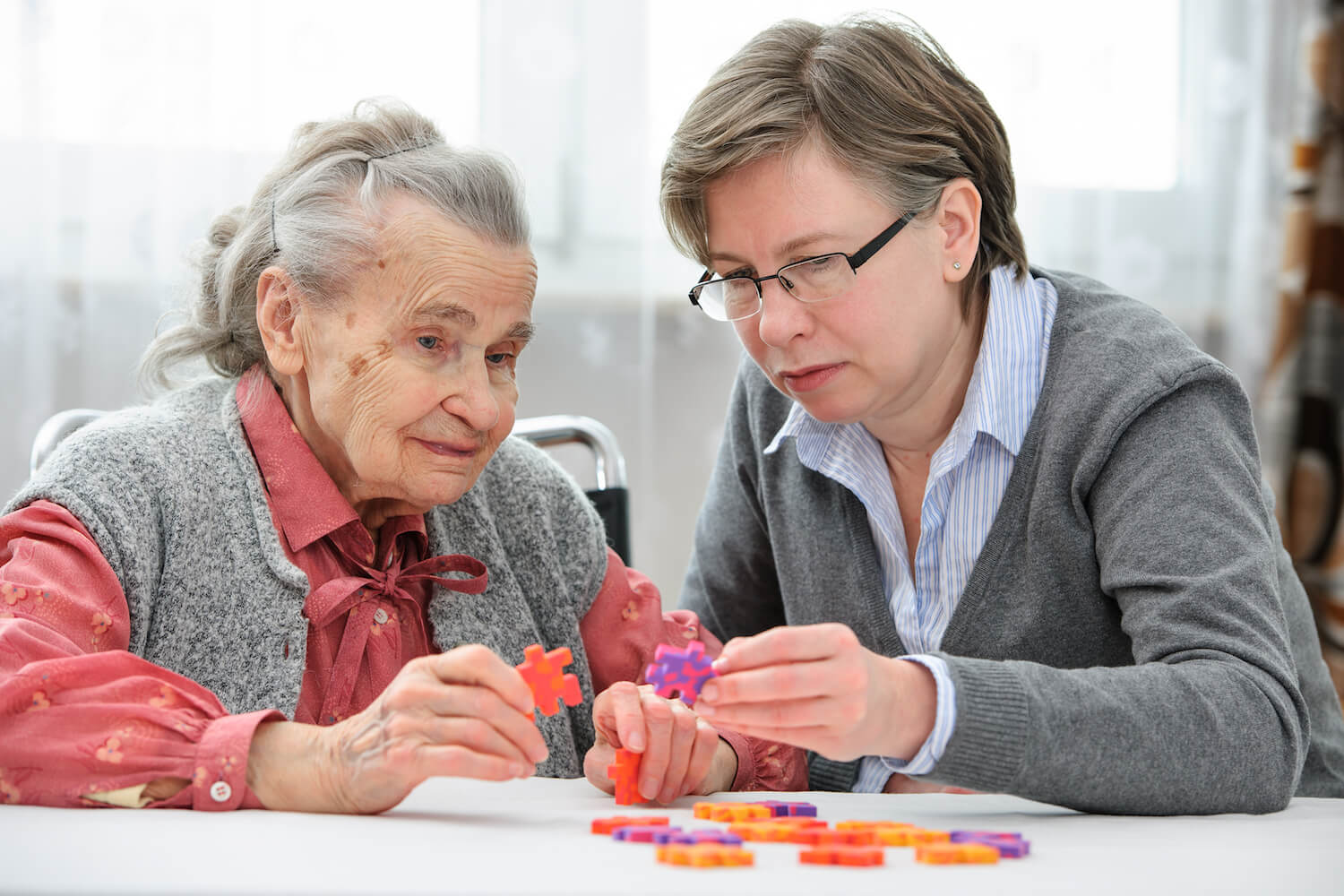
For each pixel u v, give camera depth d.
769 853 0.77
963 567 1.40
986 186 1.32
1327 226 2.78
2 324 2.26
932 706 0.94
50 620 1.04
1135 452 1.22
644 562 2.53
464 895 0.62
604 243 2.52
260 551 1.23
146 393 1.44
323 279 1.21
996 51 2.62
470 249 1.19
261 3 2.34
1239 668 1.04
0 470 2.27
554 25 2.48
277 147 2.35
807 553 1.51
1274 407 2.76
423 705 0.90
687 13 2.52
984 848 0.75
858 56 1.23
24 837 0.77
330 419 1.23
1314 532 2.79
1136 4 2.69
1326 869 0.74
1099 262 2.70
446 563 1.34
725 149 1.21
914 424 1.40
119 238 2.31
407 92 2.41
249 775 0.92
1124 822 0.96
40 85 2.27
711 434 2.60
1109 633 1.31
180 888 0.63
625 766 1.04
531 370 2.51
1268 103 2.73
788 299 1.23
